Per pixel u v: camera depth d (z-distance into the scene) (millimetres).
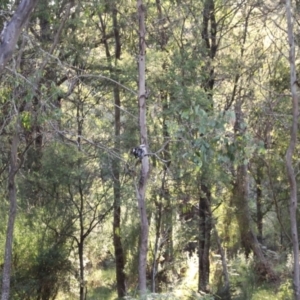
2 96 8664
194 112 6434
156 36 13227
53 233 13930
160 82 11742
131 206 12961
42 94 8477
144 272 9703
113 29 14602
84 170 12828
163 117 11891
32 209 13578
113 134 12484
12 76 8344
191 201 14133
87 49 13297
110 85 12648
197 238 15641
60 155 12547
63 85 13500
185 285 13875
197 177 12141
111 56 13961
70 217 13961
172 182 13062
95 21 14477
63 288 14188
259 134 13500
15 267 13109
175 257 14680
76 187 13672
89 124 12375
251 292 14266
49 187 13477
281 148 14297
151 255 14297
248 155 6465
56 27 12039
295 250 9539
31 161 13375
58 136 11086
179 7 13211
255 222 18266
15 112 8750
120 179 12867
